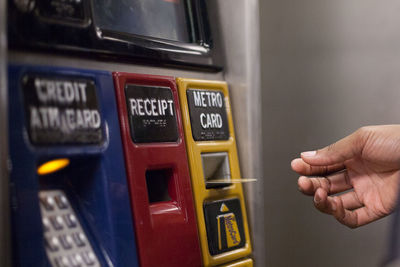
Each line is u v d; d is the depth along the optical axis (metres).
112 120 0.81
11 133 0.66
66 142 0.73
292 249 2.18
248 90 1.10
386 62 2.01
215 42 1.06
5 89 0.60
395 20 1.98
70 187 0.83
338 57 2.09
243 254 1.05
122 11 0.92
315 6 2.11
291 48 2.15
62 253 0.75
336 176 1.40
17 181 0.66
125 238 0.80
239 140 1.10
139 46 0.88
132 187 0.82
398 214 0.71
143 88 0.88
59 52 0.75
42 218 0.75
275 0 2.14
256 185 1.11
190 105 0.98
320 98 2.13
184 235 0.91
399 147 1.26
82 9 0.79
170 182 0.94
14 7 0.68
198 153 0.98
